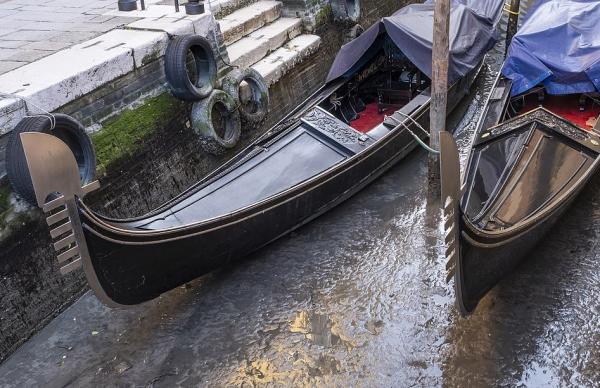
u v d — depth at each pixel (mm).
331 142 7512
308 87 10609
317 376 5422
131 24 7977
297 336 5883
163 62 7469
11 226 5711
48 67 6539
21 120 5691
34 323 6090
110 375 5641
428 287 6297
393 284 6406
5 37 7875
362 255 6883
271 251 7066
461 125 9703
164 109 7512
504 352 5461
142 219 6008
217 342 5918
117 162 6844
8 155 5539
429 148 7184
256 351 5766
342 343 5742
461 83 9773
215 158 8445
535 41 8734
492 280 5520
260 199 6676
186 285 6684
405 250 6875
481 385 5195
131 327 6176
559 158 6828
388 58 9672
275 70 9406
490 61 12008
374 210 7617
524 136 7090
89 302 6516
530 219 5641
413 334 5750
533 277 6254
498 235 5125
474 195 6379
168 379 5562
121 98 6918
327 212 7641
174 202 6418
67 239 4641
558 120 7164
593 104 8898
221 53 8453
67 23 8344
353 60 8680
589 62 8320
